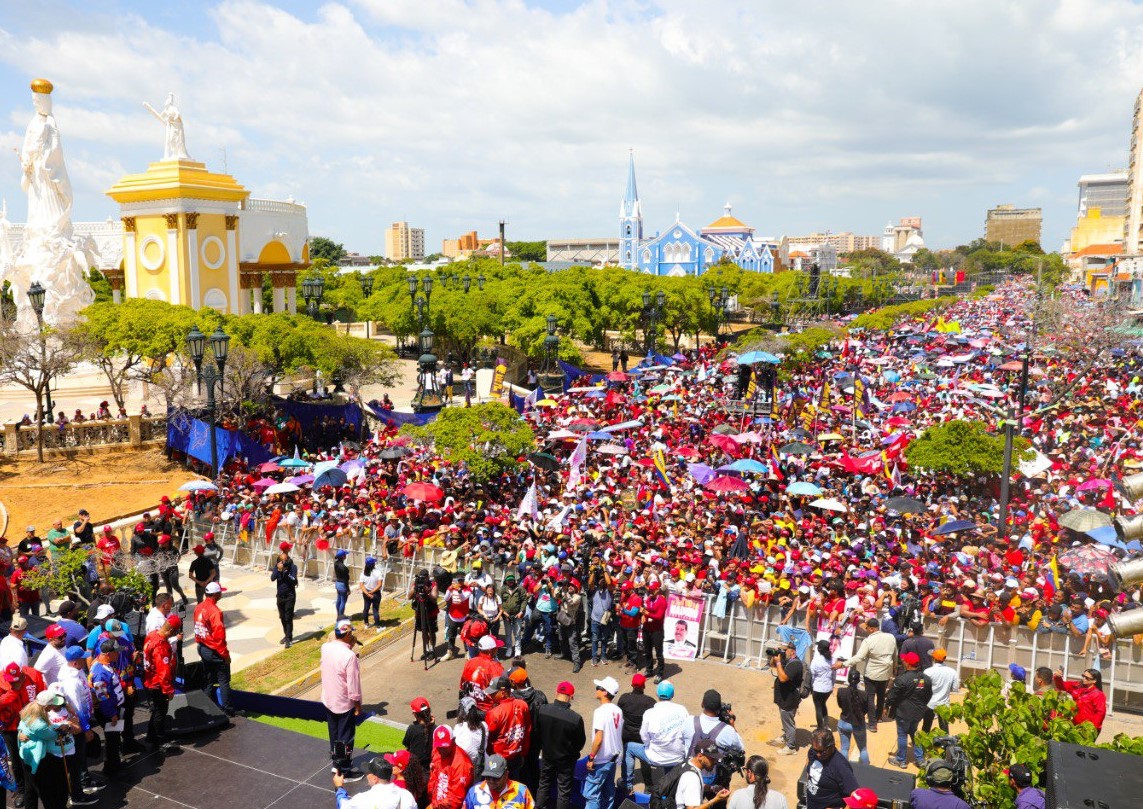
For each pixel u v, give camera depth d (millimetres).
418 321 64938
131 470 34344
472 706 10531
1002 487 22844
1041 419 37062
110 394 49125
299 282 91250
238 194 57656
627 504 28656
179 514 26047
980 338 67750
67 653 10938
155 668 12086
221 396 35312
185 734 12531
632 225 183500
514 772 10781
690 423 37781
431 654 18156
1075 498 25859
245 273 61781
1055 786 5824
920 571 18922
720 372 52750
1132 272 139375
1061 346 58781
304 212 67812
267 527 23797
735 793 9375
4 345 34250
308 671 17234
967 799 8930
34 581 17766
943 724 10898
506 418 28594
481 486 28266
